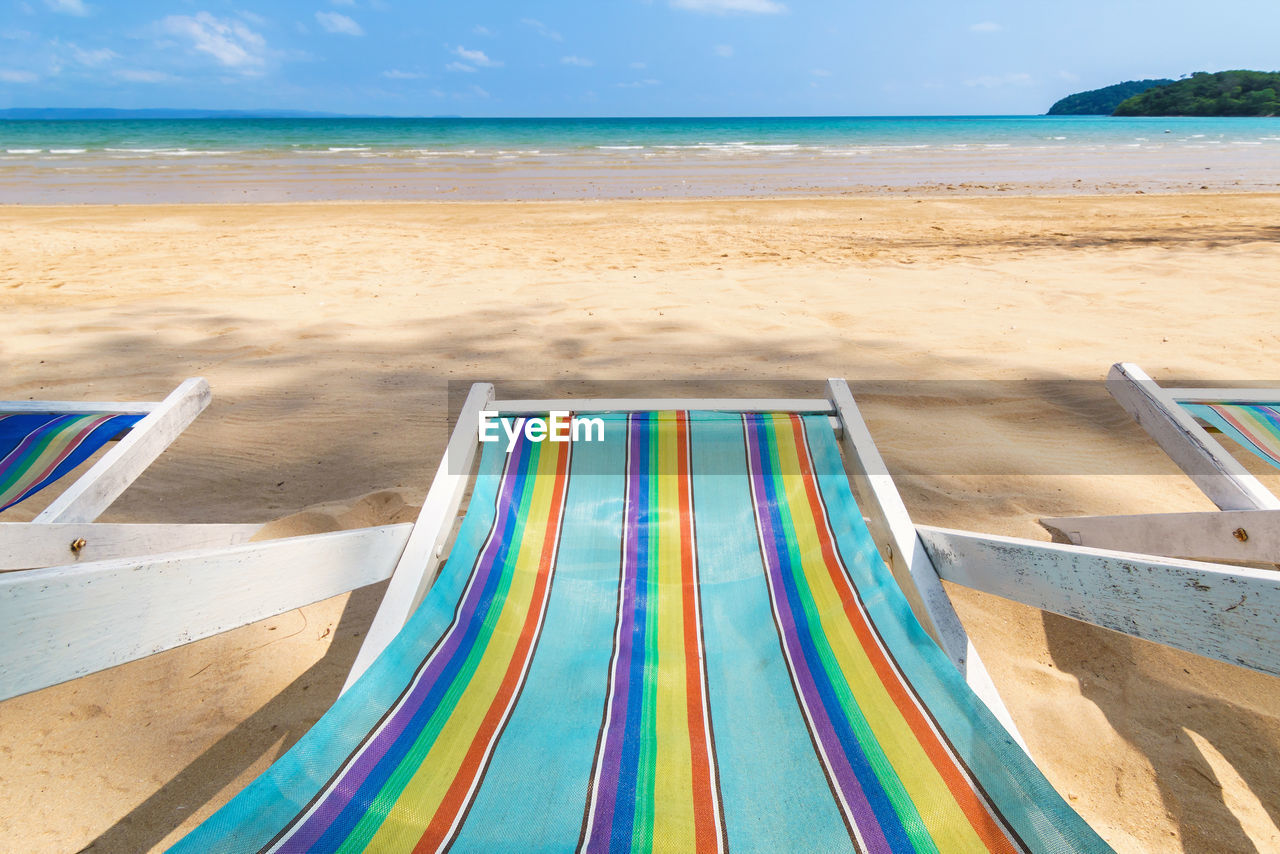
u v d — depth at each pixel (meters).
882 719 1.25
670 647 1.55
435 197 14.12
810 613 1.58
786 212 11.45
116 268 7.30
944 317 5.47
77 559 1.88
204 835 0.98
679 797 1.14
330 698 1.86
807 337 5.02
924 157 25.06
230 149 28.66
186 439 3.42
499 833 1.06
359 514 2.69
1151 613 1.17
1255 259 7.28
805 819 1.09
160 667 1.96
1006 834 1.01
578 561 1.80
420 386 4.11
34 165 20.61
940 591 1.56
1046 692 1.88
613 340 4.96
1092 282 6.47
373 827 1.04
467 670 1.40
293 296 6.20
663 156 25.38
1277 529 1.85
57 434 2.15
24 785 1.59
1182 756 1.68
